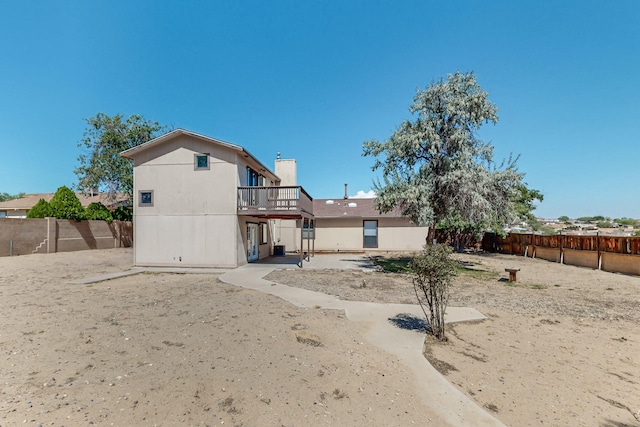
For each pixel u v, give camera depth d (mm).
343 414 2996
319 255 19578
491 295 8508
